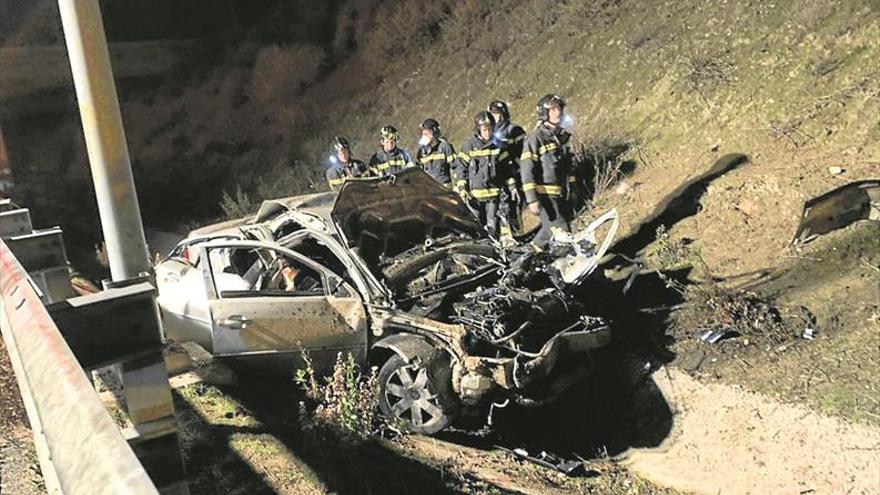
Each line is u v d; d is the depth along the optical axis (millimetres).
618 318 6602
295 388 5699
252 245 5730
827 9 8375
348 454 4516
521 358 5086
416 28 16656
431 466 4887
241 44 20891
